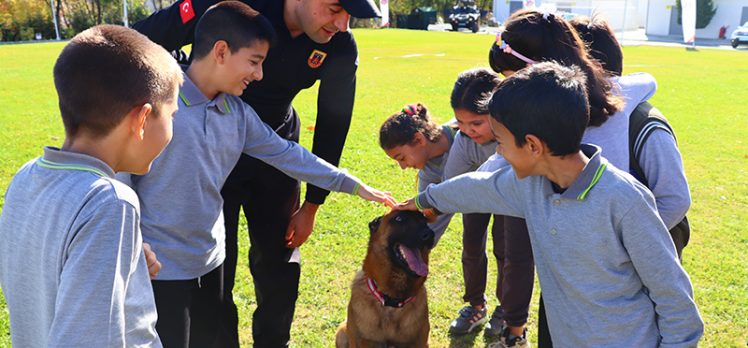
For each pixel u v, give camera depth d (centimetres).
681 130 1187
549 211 250
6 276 197
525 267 396
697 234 657
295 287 420
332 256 583
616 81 296
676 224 288
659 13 5391
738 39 3888
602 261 241
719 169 916
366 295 390
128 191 191
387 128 403
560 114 227
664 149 280
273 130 375
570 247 245
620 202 232
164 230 300
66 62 193
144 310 202
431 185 328
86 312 172
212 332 354
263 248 406
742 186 832
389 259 374
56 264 179
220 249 331
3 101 1496
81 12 4966
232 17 293
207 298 343
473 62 2438
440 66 2295
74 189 183
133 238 187
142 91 198
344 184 358
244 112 326
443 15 6550
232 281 390
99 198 181
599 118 272
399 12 6341
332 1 338
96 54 192
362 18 334
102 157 200
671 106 1471
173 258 304
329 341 448
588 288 247
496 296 501
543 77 233
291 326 466
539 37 296
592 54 309
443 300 508
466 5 6262
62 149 200
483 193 286
